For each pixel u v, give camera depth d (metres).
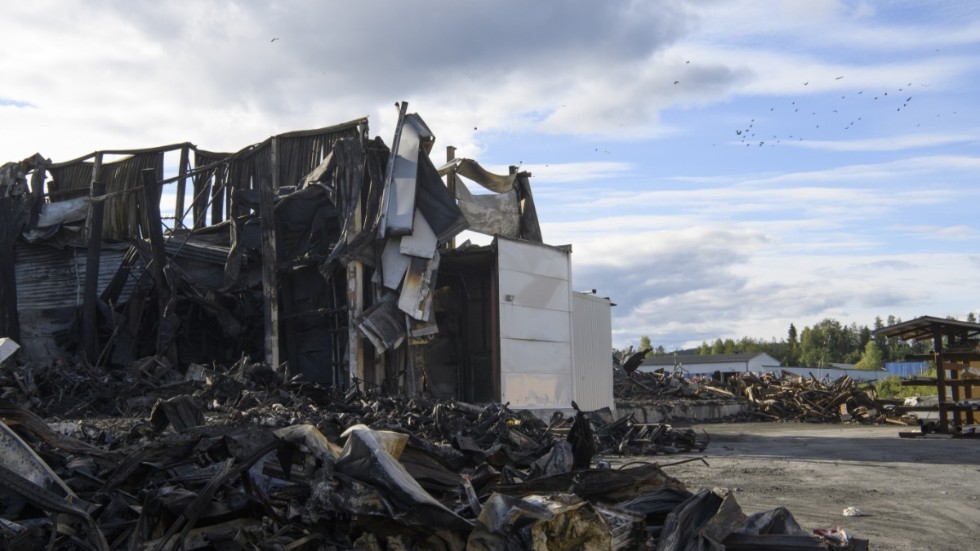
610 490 7.31
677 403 38.97
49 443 6.92
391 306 24.23
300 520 5.88
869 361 125.88
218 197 28.47
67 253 30.70
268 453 6.34
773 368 105.50
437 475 6.65
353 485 5.69
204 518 5.79
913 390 60.38
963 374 25.62
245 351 26.47
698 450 20.52
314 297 26.39
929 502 11.09
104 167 30.73
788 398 42.69
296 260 25.77
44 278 30.94
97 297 27.20
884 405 39.66
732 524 6.41
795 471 15.23
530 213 30.19
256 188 27.66
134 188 27.27
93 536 5.43
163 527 5.76
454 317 27.97
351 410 18.06
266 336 25.28
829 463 16.86
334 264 24.45
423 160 24.59
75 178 31.25
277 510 5.95
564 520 5.52
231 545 5.57
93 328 26.36
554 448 9.07
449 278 27.95
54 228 30.27
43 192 31.20
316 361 26.17
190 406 8.98
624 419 21.06
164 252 25.73
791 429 32.91
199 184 29.03
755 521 6.55
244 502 5.89
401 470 5.86
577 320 30.72
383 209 24.02
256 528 5.76
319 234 26.39
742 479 13.90
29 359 29.20
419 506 5.49
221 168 28.56
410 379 24.52
